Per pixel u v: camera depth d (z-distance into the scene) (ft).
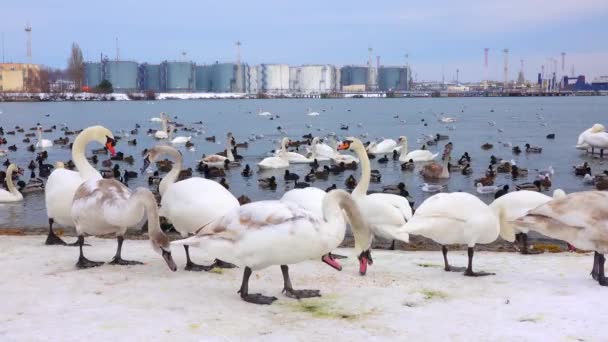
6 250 41.27
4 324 24.80
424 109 460.55
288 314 26.16
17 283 31.19
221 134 229.86
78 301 27.89
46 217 71.36
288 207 27.40
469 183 104.22
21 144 186.09
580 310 26.04
